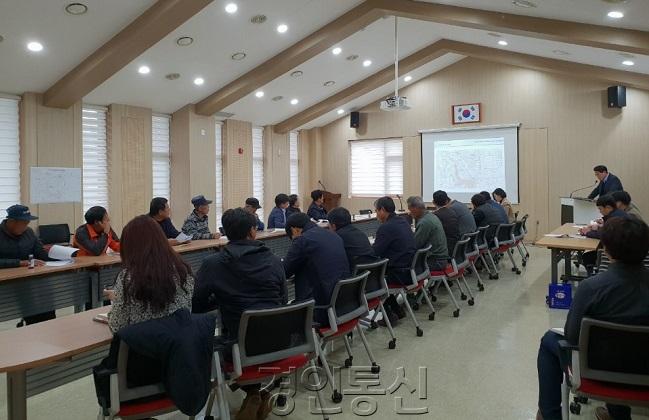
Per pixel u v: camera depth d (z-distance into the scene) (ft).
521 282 19.26
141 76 21.30
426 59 28.94
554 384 7.13
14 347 5.95
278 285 7.66
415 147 33.50
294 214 10.82
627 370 6.11
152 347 5.66
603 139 27.71
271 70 23.35
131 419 5.91
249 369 7.21
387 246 12.65
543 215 29.53
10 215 12.24
